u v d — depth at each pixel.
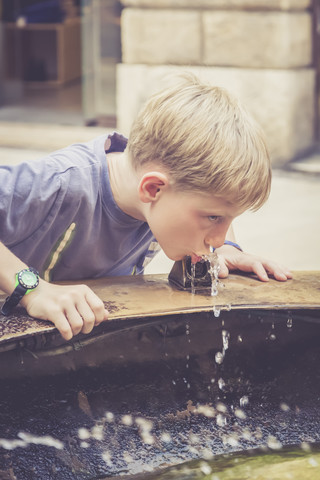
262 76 5.24
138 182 1.21
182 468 1.04
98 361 1.14
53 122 6.84
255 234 3.85
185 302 1.14
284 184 5.00
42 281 1.10
